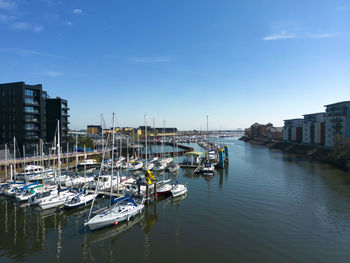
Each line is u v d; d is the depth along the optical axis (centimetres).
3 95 9481
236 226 3294
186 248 2738
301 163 9056
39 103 9938
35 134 9756
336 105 10862
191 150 14075
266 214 3719
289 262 2436
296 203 4228
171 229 3238
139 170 7881
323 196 4641
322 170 7488
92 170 7488
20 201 4278
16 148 8962
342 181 5925
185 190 4844
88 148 10888
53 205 3953
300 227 3241
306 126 14412
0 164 6675
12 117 9338
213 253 2619
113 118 3841
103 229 3212
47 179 5741
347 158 7794
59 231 3200
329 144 11312
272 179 6219
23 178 5862
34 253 2659
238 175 6800
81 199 4091
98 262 2489
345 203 4225
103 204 4191
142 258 2548
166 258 2538
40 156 8112
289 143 16088
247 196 4672
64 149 10762
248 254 2591
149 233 3131
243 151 14162
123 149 12938
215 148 14325
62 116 10675
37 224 3419
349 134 9881
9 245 2836
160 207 4097
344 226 3262
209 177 6581
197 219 3562
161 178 6538
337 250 2659
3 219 3600
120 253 2653
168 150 15725
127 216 3416
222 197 4628
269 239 2920
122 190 4809
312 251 2644
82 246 2814
